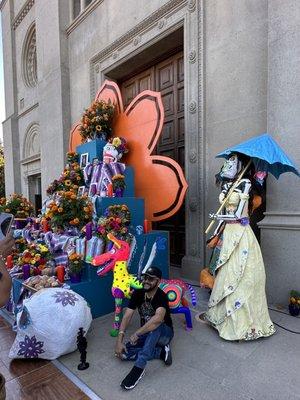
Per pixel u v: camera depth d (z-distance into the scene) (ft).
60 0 25.54
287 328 10.01
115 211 11.44
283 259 11.51
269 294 11.94
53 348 8.30
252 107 13.34
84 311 8.96
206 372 7.68
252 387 7.07
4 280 3.97
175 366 7.97
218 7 14.51
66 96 25.91
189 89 15.84
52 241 12.72
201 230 15.44
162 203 15.11
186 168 16.12
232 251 9.50
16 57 36.19
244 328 9.16
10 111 37.42
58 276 11.27
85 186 14.75
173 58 18.76
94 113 16.46
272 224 11.64
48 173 28.12
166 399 6.73
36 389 7.20
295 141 11.10
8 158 37.99
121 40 20.03
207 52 15.07
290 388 7.01
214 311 9.97
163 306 7.89
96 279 11.27
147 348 7.48
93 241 10.94
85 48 23.84
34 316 8.21
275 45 11.53
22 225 17.95
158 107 15.03
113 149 14.29
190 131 15.88
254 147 9.11
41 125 28.94
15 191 36.76
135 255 12.25
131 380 7.10
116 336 9.75
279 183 11.64
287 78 11.23
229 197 9.70
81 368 7.93
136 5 18.98
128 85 22.49
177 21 16.40
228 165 9.94
